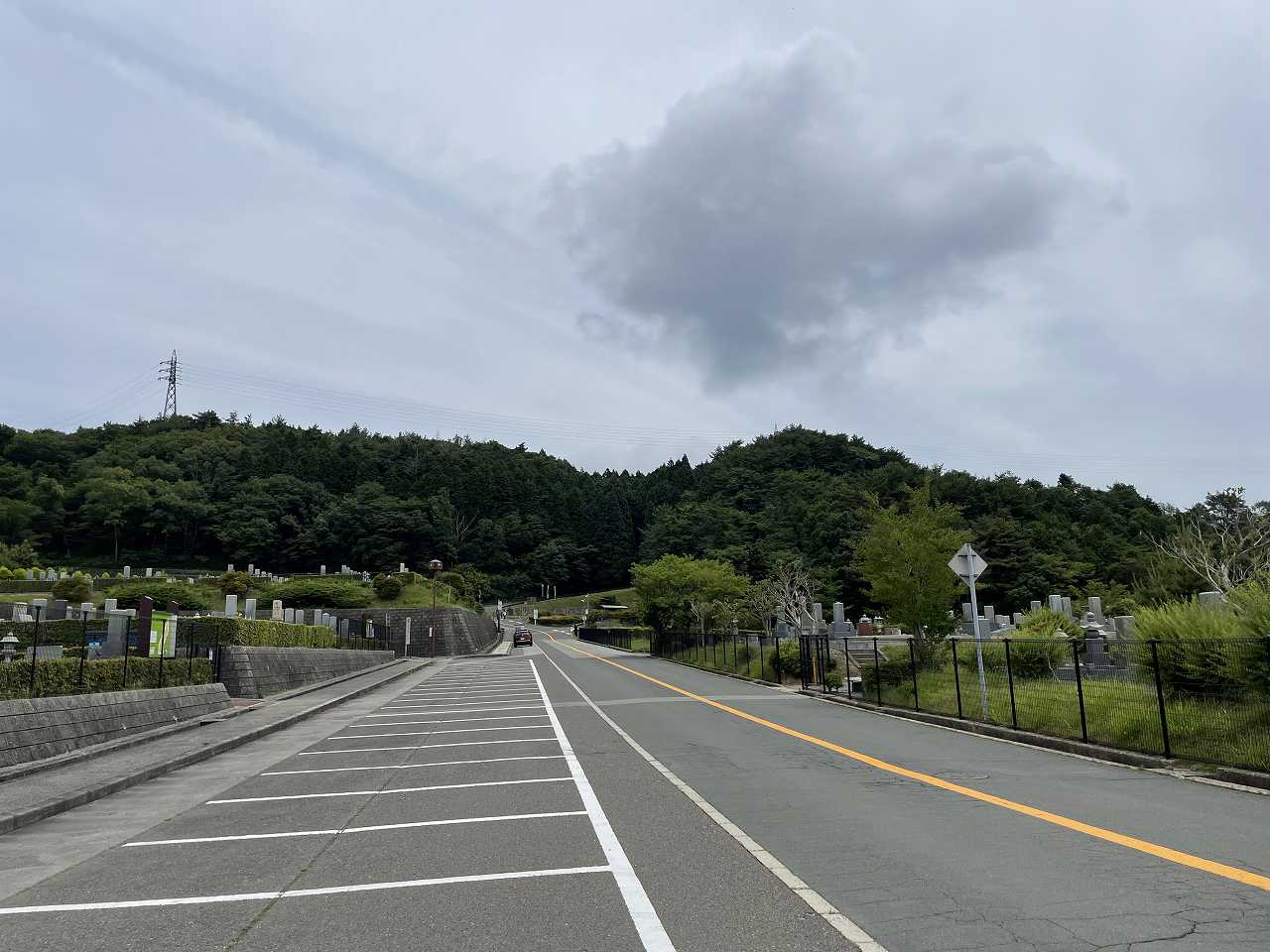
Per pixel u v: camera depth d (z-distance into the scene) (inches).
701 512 3897.6
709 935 177.8
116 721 554.9
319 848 275.7
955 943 167.6
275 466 5216.5
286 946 179.9
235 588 2807.6
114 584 2610.7
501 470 6058.1
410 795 368.5
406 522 4753.9
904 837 262.2
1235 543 1073.5
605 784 375.9
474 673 1439.5
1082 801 316.2
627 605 4862.2
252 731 615.8
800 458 4788.4
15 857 276.8
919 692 705.6
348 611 2507.4
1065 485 4037.9
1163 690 475.5
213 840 295.3
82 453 5344.5
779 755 456.8
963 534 915.4
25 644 720.3
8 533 4229.8
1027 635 918.4
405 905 207.5
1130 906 188.9
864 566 962.7
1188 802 312.8
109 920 203.3
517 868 239.8
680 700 833.5
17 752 437.1
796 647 1059.3
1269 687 419.8
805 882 215.8
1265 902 190.5
